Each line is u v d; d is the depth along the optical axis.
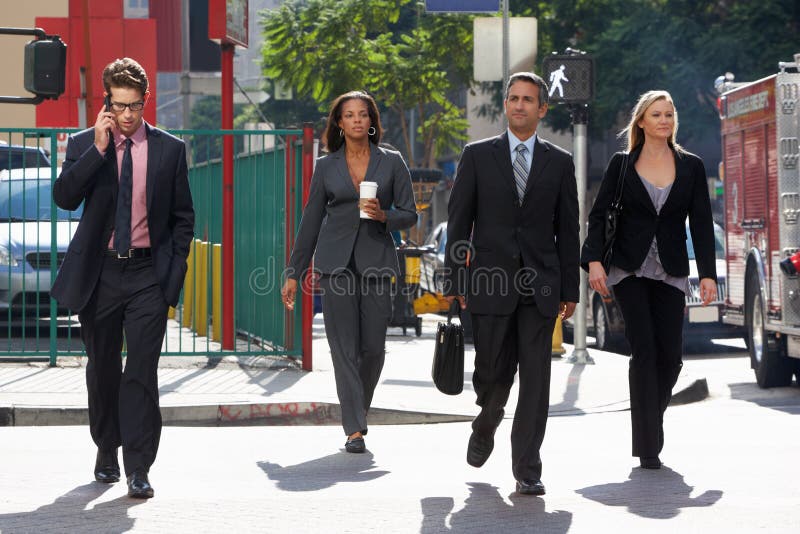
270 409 26.19
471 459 19.41
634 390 20.41
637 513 16.75
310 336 32.25
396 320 47.66
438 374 18.53
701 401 31.09
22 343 32.75
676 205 20.28
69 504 17.25
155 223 17.58
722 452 22.08
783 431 24.84
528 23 41.53
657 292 20.53
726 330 43.91
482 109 104.81
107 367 18.17
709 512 16.81
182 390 28.06
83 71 71.19
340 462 21.14
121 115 17.27
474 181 18.00
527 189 17.77
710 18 88.06
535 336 17.83
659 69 86.19
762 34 82.75
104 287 17.55
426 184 51.56
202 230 42.69
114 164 17.50
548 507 17.16
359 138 22.20
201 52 105.19
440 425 26.03
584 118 38.31
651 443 20.30
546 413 18.05
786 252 32.34
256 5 85.50
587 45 92.56
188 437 24.11
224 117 36.22
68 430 24.66
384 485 18.92
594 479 19.38
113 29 71.94
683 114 86.19
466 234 18.11
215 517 16.45
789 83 33.00
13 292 37.28
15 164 38.38
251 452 22.22
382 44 85.12
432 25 84.38
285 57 83.88
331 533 15.53
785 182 32.69
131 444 17.52
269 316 34.59
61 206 17.52
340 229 22.12
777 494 18.11
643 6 89.19
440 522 16.17
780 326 32.56
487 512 16.81
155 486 18.78
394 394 28.56
